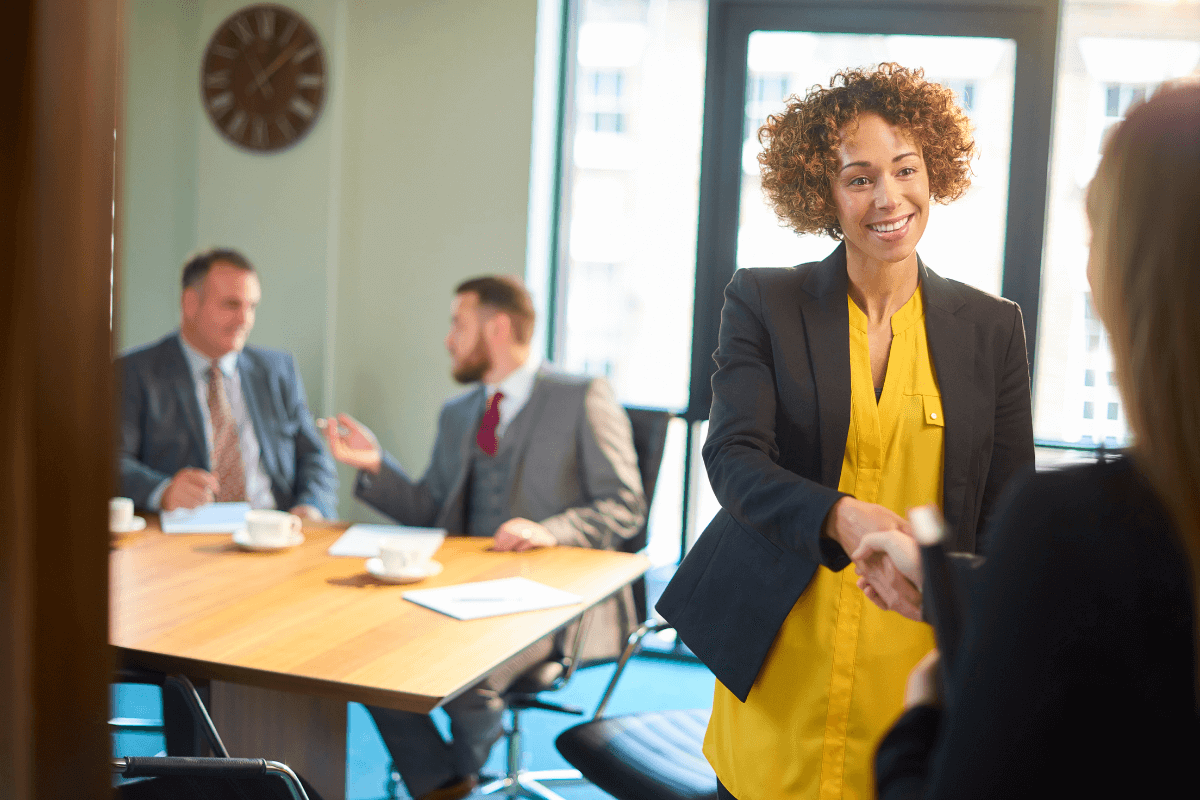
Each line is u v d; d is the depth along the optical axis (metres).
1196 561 0.46
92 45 0.37
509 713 3.22
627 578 2.05
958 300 1.09
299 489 3.03
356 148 3.89
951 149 1.05
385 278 3.90
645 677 3.71
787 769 1.07
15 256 0.36
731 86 3.70
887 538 0.82
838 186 1.05
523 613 1.77
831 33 3.59
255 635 1.60
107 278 0.38
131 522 2.33
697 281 3.79
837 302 1.08
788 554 1.06
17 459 0.36
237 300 2.85
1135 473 0.49
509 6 3.75
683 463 3.88
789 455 1.09
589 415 2.58
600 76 3.91
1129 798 0.47
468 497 2.66
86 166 0.37
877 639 1.05
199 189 3.94
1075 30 3.40
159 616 1.70
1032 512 0.50
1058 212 3.45
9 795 0.37
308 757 2.00
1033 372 3.49
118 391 0.38
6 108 0.35
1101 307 0.51
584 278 3.99
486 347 2.66
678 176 3.84
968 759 0.50
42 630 0.37
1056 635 0.48
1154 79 3.37
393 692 1.37
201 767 1.36
